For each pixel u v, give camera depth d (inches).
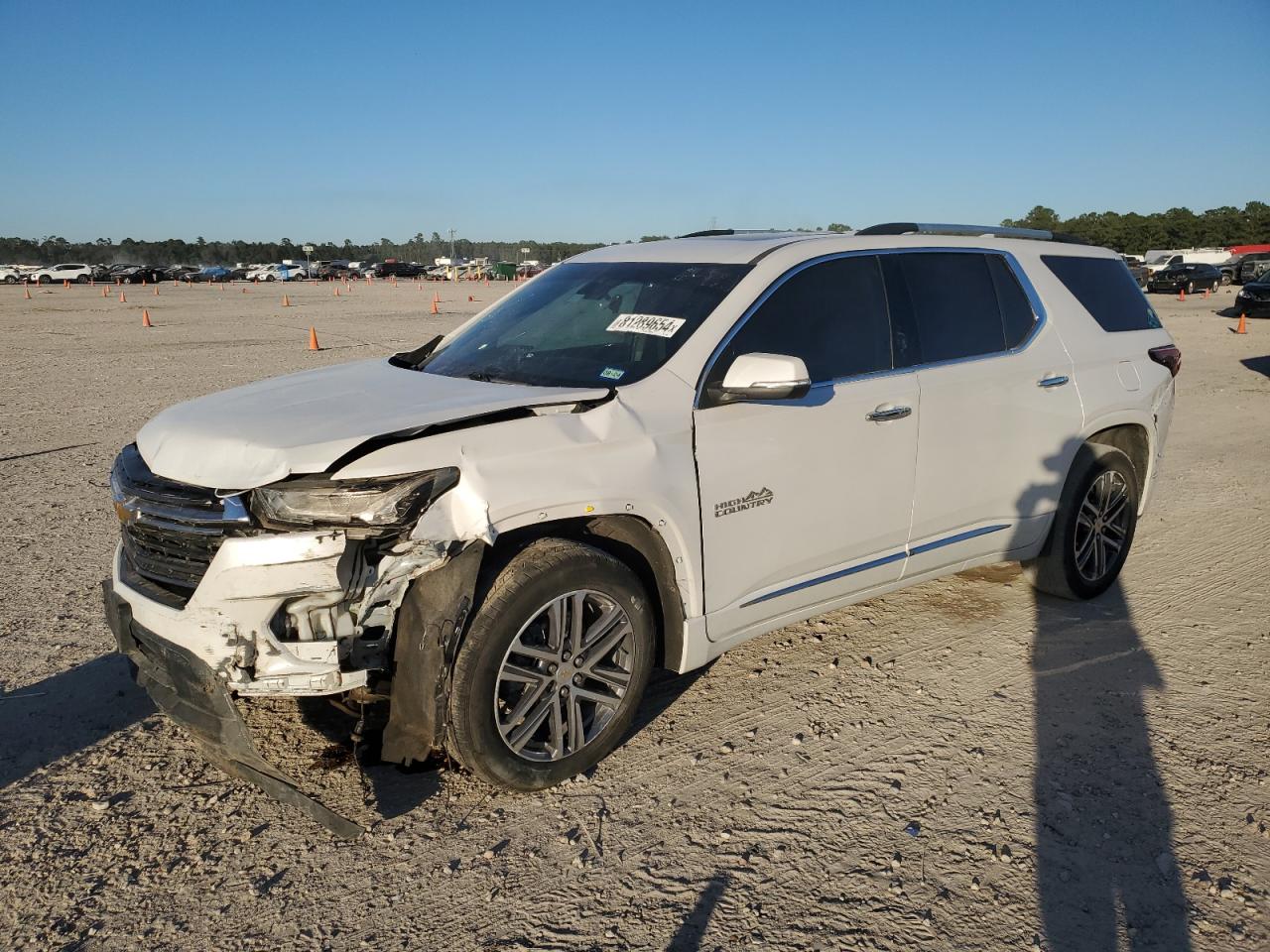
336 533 111.6
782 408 146.7
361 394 138.6
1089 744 146.0
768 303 151.3
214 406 137.4
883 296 165.8
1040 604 203.8
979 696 161.6
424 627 116.6
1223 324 1029.2
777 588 151.9
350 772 138.6
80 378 572.7
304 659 113.7
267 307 1445.6
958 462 172.1
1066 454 190.7
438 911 110.0
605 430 129.7
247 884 114.7
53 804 130.0
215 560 112.7
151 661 125.4
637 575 136.6
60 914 109.3
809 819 127.1
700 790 134.0
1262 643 182.9
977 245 185.5
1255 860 118.5
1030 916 108.5
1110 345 200.8
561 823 126.3
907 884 114.2
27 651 176.4
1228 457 352.2
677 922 107.9
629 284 163.0
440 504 116.5
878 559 165.2
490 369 154.0
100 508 276.5
